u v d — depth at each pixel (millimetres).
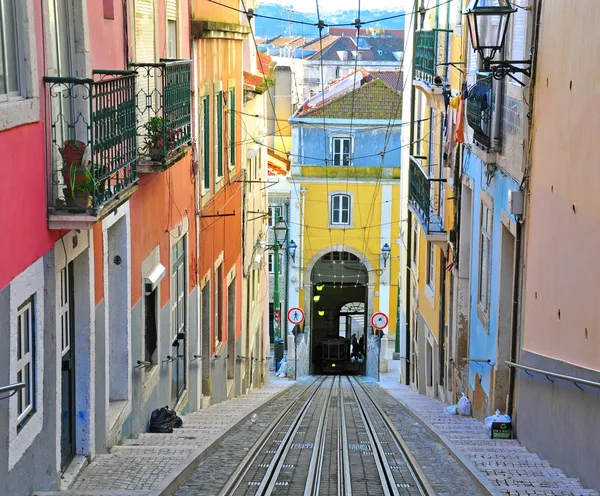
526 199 10609
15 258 6289
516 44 11281
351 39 75250
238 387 20500
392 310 35688
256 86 21984
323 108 32438
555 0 9438
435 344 19266
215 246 16875
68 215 7066
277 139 44031
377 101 34719
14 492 6336
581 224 8305
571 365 8406
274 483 8484
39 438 6961
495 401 12320
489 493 7449
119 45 9711
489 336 13047
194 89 14383
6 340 6094
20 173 6398
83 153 7109
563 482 8031
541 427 9625
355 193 34906
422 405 16922
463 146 15508
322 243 35312
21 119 6320
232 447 10406
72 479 7738
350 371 39125
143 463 8516
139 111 9828
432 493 7785
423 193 17938
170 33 12883
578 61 8500
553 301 9297
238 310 20578
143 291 10805
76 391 8461
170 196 12508
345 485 8305
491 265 13016
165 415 11297
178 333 13578
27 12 6496
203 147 15453
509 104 11680
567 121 8859
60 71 7734
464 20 15398
